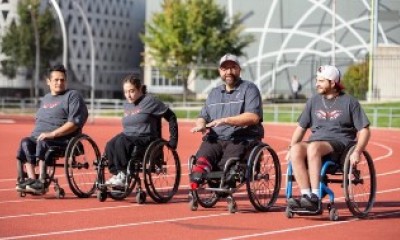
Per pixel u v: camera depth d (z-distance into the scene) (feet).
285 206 46.93
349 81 237.25
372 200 43.09
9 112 262.67
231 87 45.80
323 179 41.68
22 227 38.19
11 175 64.80
